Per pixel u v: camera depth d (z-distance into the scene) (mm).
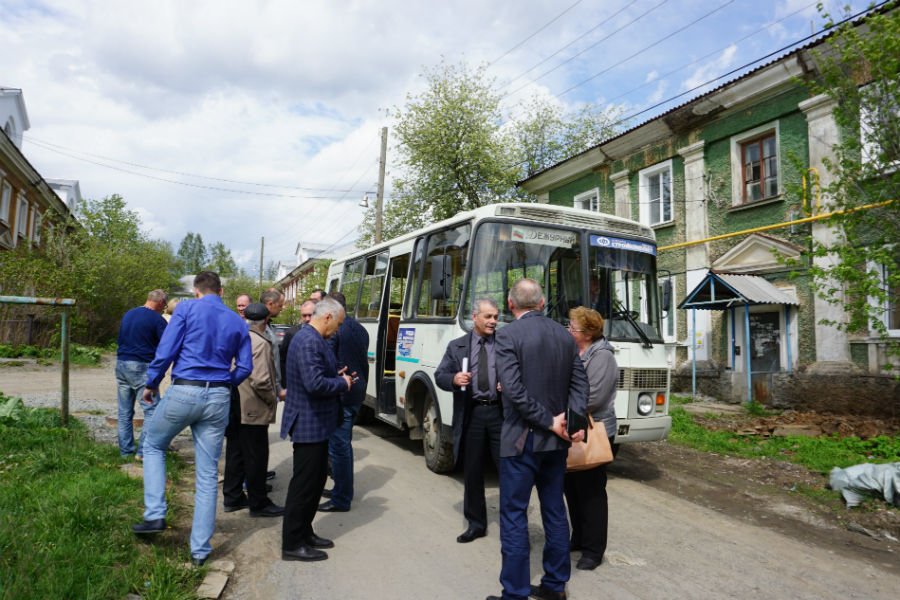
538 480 3822
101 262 25266
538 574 4211
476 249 6355
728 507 6066
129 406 6535
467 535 4750
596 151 17891
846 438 8695
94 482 5117
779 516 5812
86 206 28750
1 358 18422
